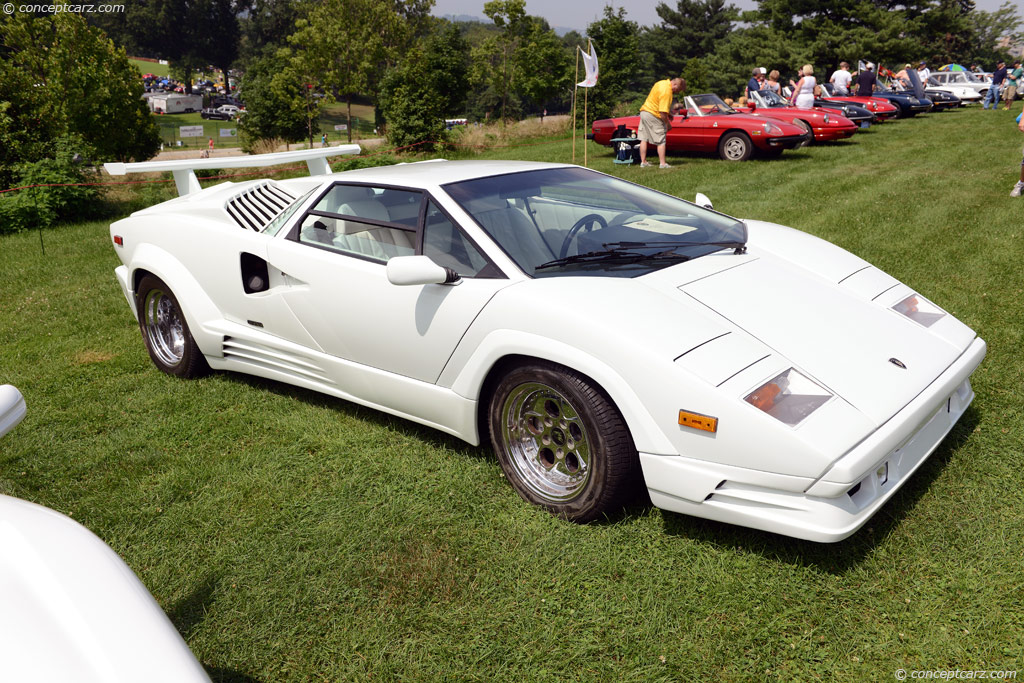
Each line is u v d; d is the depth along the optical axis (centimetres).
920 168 1109
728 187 1016
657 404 249
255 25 14550
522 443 301
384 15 5981
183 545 286
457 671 216
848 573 244
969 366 293
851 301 311
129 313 605
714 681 207
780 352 262
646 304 274
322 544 280
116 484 333
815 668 210
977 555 248
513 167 378
